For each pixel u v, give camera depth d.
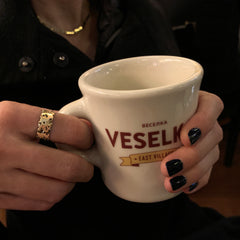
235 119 0.91
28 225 0.33
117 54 0.43
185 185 0.29
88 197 0.35
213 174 0.97
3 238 0.34
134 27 0.43
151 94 0.25
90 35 0.44
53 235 0.32
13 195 0.29
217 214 0.38
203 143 0.29
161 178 0.29
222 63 0.77
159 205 0.35
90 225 0.33
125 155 0.28
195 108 0.28
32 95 0.41
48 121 0.27
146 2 0.46
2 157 0.27
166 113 0.26
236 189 0.88
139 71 0.32
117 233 0.32
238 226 0.35
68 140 0.28
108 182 0.30
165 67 0.31
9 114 0.27
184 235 0.33
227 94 0.82
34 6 0.39
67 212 0.34
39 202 0.29
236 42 0.78
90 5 0.45
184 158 0.28
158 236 0.32
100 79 0.31
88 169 0.29
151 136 0.26
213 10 0.71
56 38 0.39
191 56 0.74
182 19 0.72
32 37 0.38
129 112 0.25
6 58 0.39
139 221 0.33
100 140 0.28
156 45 0.45
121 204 0.35
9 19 0.38
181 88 0.25
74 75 0.40
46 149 0.27
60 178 0.28
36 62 0.39
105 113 0.26
